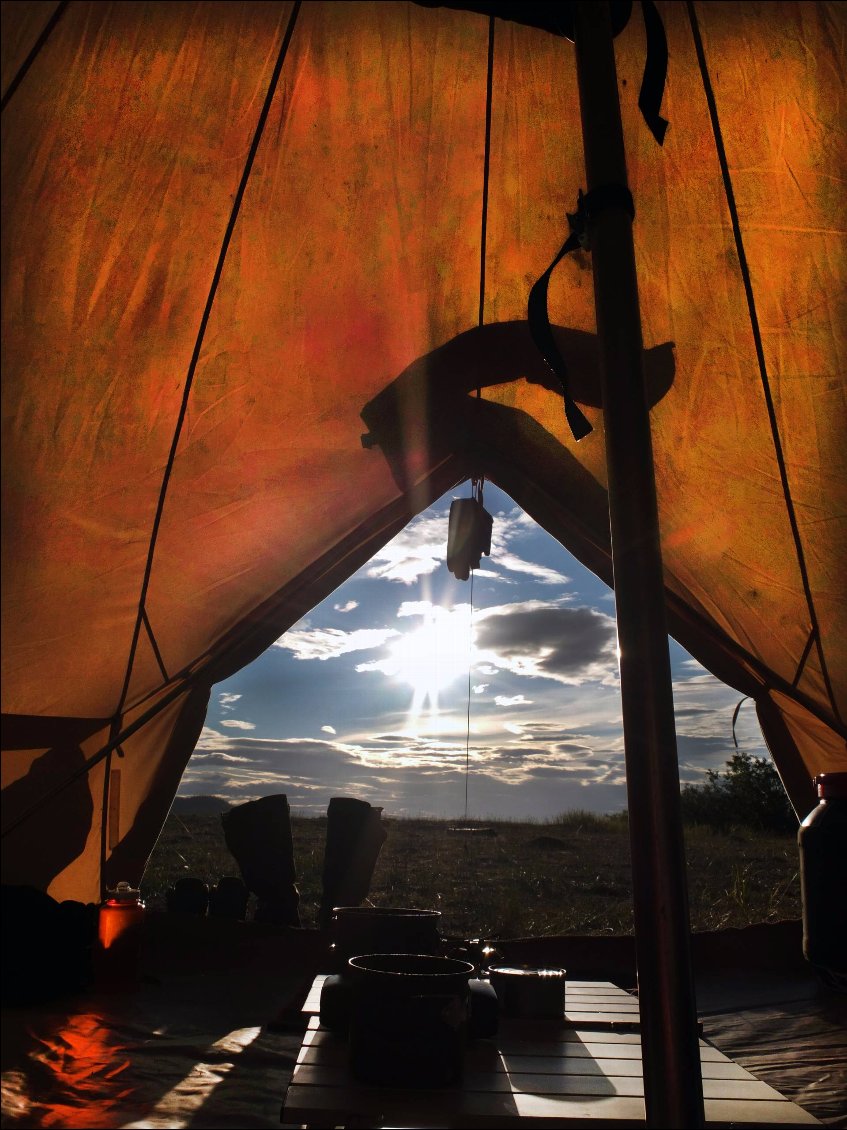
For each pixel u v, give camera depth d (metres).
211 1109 1.79
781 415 3.39
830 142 3.13
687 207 3.26
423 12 2.97
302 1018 2.58
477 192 3.30
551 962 3.60
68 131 2.91
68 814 3.31
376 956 1.82
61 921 2.85
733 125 3.14
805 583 3.48
